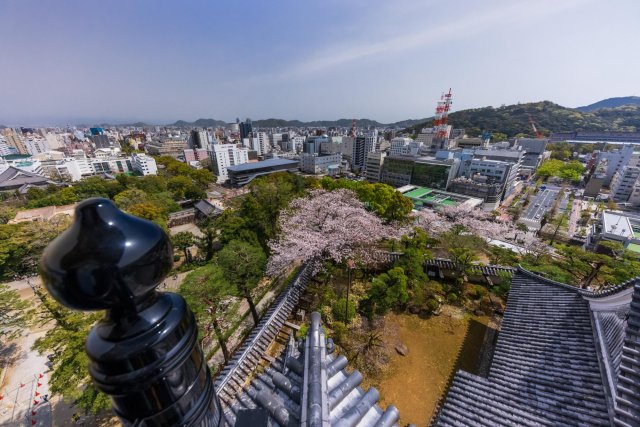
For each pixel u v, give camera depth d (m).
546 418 7.55
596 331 8.88
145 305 1.71
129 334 1.59
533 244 27.94
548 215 50.31
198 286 14.16
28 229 27.34
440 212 35.62
